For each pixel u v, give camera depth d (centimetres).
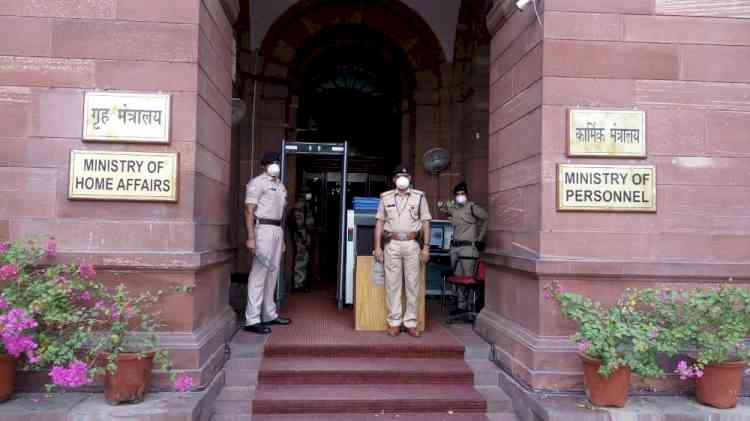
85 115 404
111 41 409
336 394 428
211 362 416
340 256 669
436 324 597
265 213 539
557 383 407
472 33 828
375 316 552
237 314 640
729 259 436
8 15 406
